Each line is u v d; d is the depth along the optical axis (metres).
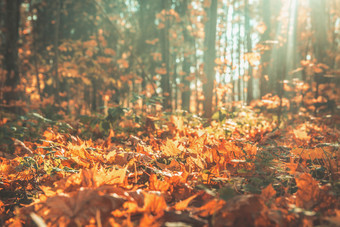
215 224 1.43
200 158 2.52
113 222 1.34
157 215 1.56
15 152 3.66
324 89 11.12
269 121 6.95
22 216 1.60
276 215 1.42
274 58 10.30
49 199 1.52
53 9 13.38
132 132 4.70
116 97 12.47
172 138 4.24
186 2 12.66
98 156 2.69
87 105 14.46
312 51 13.03
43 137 4.25
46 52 13.18
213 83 7.23
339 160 2.38
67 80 13.05
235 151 2.58
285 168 2.41
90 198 1.54
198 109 10.64
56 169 2.28
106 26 14.19
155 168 2.42
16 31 10.32
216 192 1.93
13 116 6.63
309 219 1.47
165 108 9.29
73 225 1.41
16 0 10.28
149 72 15.49
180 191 2.01
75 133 4.89
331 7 13.35
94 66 12.04
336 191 1.76
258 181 1.86
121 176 1.91
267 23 8.98
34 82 14.09
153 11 14.61
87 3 13.30
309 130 5.23
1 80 9.92
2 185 2.42
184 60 13.95
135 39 14.41
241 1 13.23
